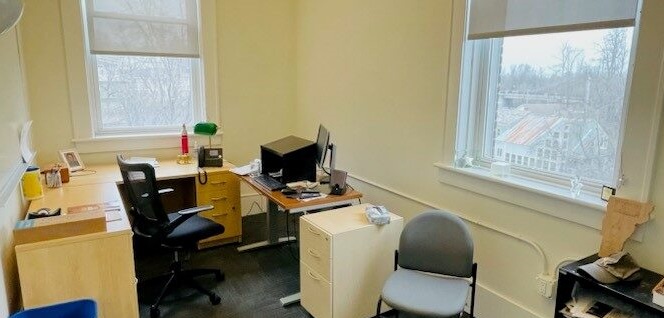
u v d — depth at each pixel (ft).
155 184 7.88
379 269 7.91
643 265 5.68
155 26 11.99
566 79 6.77
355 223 7.72
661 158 5.38
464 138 8.35
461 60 7.93
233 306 8.68
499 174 7.64
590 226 6.18
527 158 7.52
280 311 8.52
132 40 11.78
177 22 12.25
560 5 6.33
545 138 7.18
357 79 11.12
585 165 6.63
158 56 12.19
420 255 7.18
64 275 6.38
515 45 7.48
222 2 12.71
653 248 5.56
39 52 10.69
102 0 11.32
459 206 8.36
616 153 6.09
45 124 11.07
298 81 14.28
